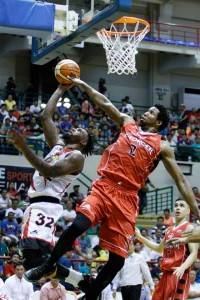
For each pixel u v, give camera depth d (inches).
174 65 992.9
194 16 1058.7
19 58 954.1
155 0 1010.7
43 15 360.2
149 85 1026.1
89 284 227.1
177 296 321.4
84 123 837.2
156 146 225.9
